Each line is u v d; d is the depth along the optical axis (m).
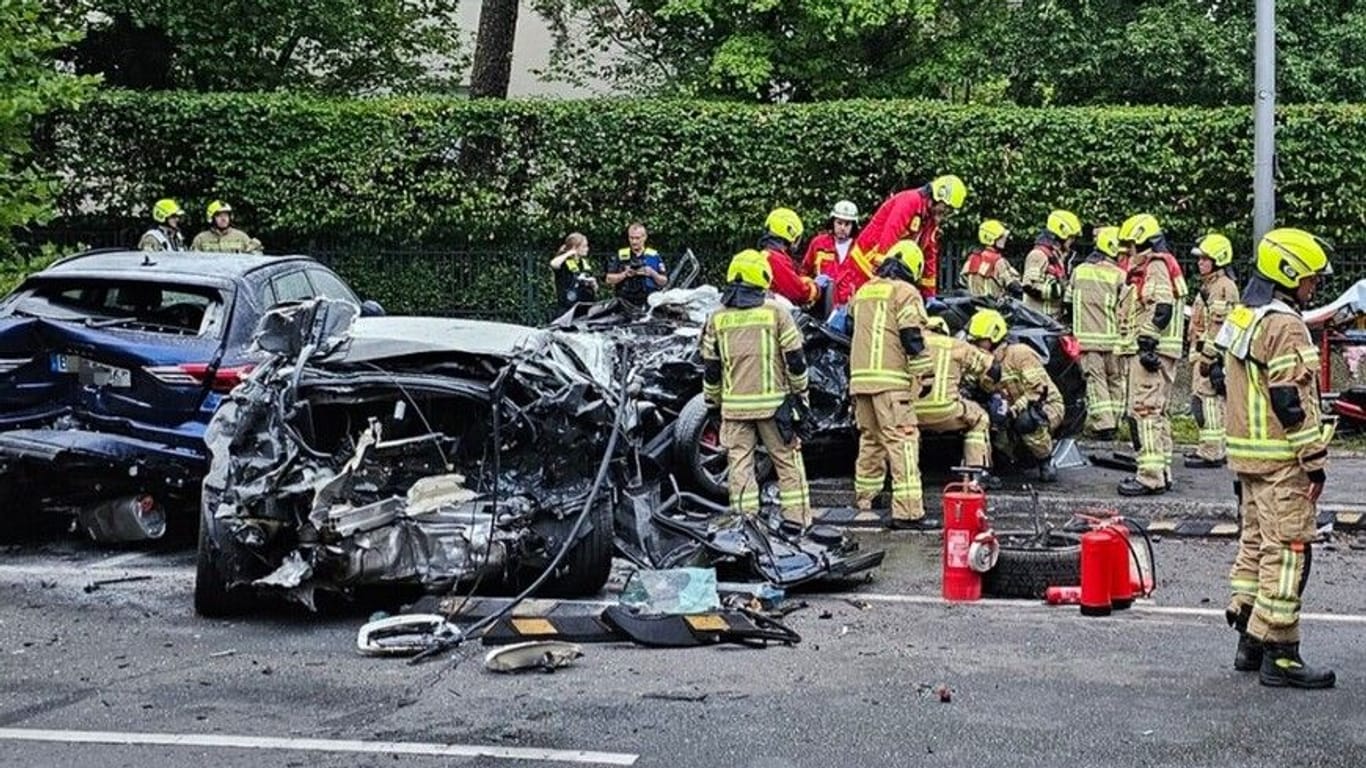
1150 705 6.53
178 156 18.88
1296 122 17.45
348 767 5.76
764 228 18.59
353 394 8.04
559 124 18.80
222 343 9.39
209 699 6.67
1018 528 10.62
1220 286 12.72
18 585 8.85
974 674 7.02
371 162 18.84
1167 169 17.75
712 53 21.05
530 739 6.09
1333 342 14.81
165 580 9.02
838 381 12.22
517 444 8.20
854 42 20.75
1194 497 11.45
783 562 8.80
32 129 18.42
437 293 19.19
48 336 9.25
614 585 8.85
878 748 5.95
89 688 6.84
